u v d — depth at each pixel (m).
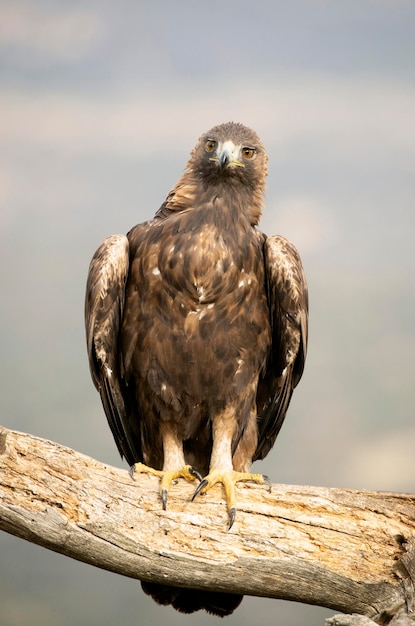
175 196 12.62
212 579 10.09
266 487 10.46
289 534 10.17
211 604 11.75
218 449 12.27
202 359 12.01
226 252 11.96
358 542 10.16
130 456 13.33
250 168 12.52
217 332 11.96
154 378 12.13
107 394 12.49
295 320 12.24
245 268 12.05
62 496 9.80
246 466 12.63
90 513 9.88
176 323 11.95
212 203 12.28
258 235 12.54
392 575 10.05
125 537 9.98
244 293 12.02
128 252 12.30
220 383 12.12
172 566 10.04
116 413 12.66
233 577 10.09
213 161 12.40
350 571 10.07
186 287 11.85
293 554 10.10
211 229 12.07
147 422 12.59
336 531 10.20
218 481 10.70
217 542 10.14
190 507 10.41
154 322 12.01
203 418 12.48
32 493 9.69
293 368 12.80
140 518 10.13
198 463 13.19
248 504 10.30
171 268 11.88
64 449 9.91
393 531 10.16
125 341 12.22
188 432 12.52
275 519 10.25
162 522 10.16
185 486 10.62
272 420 13.21
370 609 10.08
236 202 12.39
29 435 9.80
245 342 12.11
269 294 12.38
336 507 10.27
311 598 10.16
